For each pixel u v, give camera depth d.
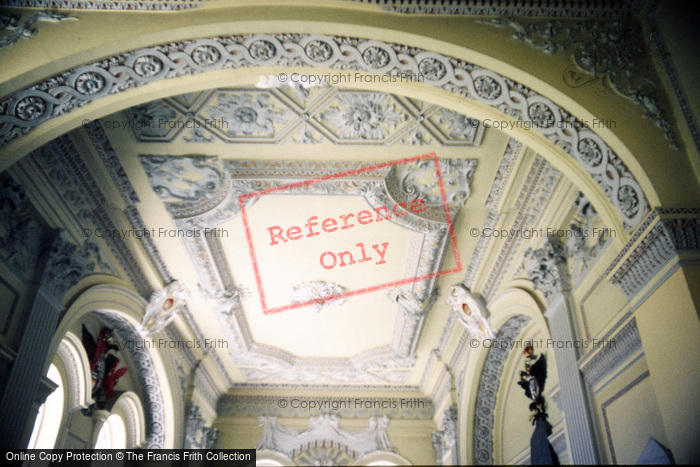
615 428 6.12
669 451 5.04
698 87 5.16
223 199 8.33
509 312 9.24
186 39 5.37
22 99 5.23
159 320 10.30
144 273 9.56
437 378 13.41
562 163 5.80
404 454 14.01
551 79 5.39
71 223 7.43
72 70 5.26
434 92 5.87
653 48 5.52
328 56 5.64
